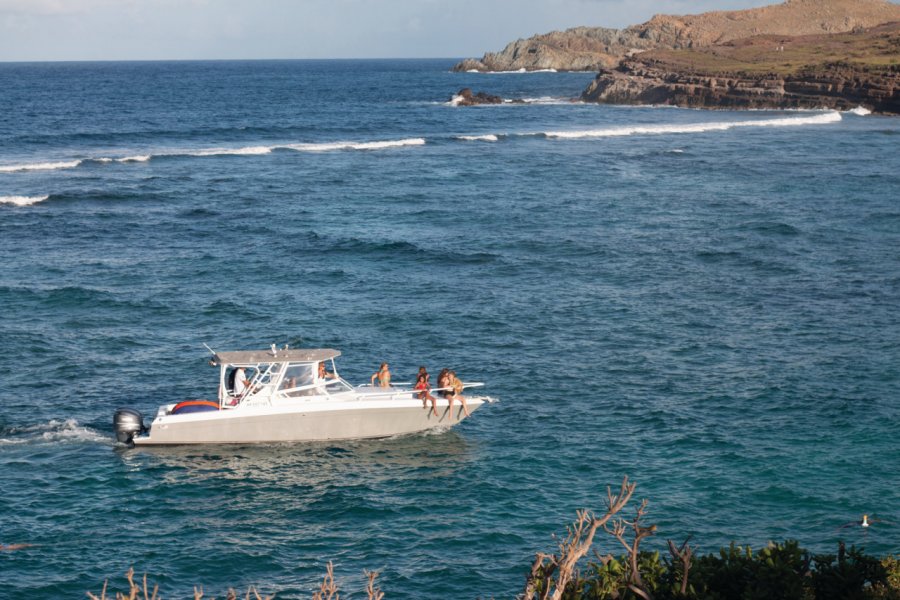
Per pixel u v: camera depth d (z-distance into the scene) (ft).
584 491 85.97
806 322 141.79
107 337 135.03
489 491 86.07
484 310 150.00
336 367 122.62
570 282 168.66
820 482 86.79
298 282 168.76
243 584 70.90
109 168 312.29
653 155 356.38
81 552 74.49
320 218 230.27
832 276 171.32
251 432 95.71
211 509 82.58
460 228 218.79
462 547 76.23
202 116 539.70
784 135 430.61
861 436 97.60
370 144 383.24
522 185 284.20
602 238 206.28
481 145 390.01
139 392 112.88
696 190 274.36
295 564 73.77
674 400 109.19
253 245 199.21
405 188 277.23
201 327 140.97
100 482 87.20
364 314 147.74
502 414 105.70
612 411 106.22
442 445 96.94
